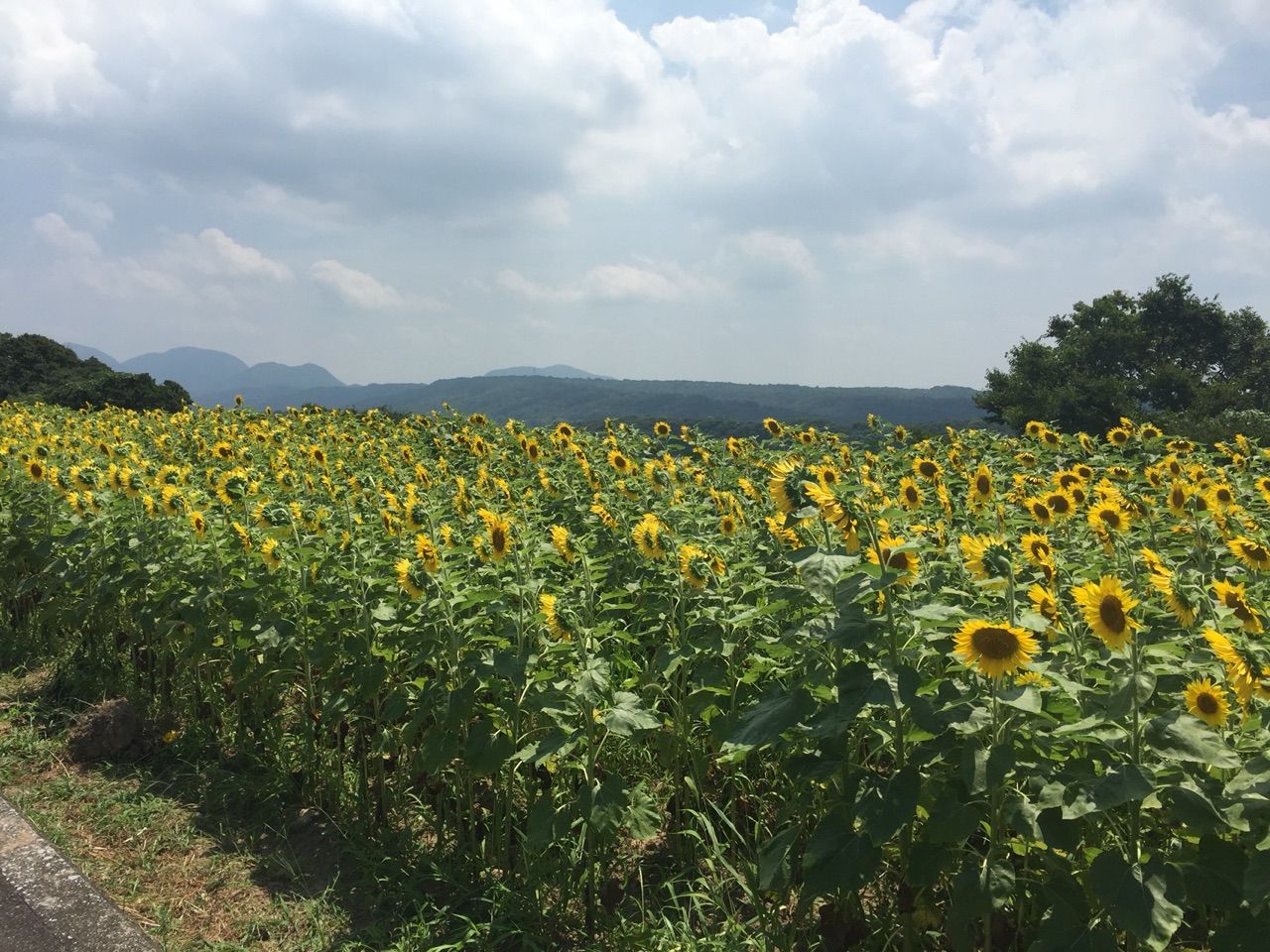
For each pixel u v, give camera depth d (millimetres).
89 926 3746
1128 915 2471
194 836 4660
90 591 6637
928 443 10289
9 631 7555
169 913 3977
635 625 5141
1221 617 3461
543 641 4031
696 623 4465
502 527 4457
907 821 2750
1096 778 2549
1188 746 2482
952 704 2887
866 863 2834
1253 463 9523
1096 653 3615
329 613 5098
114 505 6520
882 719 3195
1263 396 55969
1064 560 4914
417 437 13250
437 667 4359
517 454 10484
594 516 6539
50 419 16422
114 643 6641
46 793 5000
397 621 4590
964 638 2826
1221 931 2535
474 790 4523
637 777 4738
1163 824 3105
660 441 9672
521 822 4375
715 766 4480
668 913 3826
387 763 4805
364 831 4613
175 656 6102
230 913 4016
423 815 4664
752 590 4324
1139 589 4375
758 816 4145
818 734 2814
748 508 6359
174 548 6203
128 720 5586
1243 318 59500
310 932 3854
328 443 12445
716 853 3779
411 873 4234
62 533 7117
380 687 4613
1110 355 57719
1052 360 55344
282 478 7789
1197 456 9320
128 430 13883
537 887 3867
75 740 5469
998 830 2928
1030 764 2932
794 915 3457
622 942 3598
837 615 3014
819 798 3680
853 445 9445
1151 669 2982
